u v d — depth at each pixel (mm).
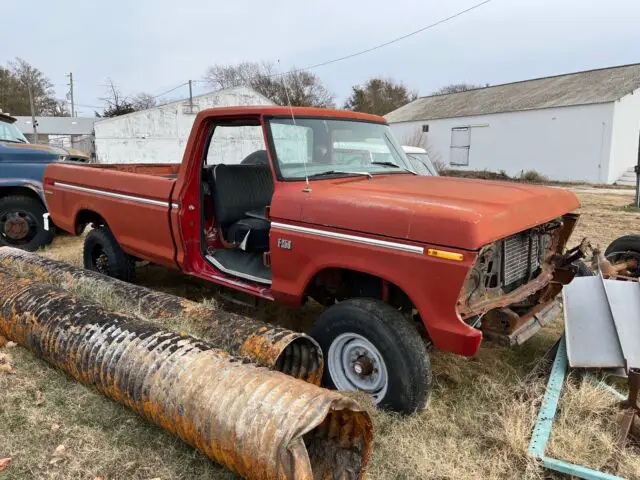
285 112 3936
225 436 2432
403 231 2975
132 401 2928
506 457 2832
